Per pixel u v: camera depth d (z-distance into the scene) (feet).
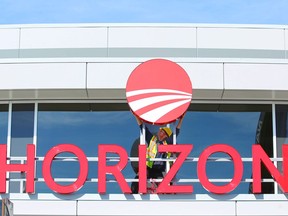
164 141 54.08
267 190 57.72
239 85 57.06
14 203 51.39
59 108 59.93
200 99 59.72
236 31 62.69
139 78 53.72
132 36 62.39
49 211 51.39
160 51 62.13
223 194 51.60
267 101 60.08
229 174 58.29
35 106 59.82
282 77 57.26
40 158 52.24
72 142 59.26
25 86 56.95
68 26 62.69
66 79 57.00
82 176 51.57
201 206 51.39
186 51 62.23
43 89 57.11
